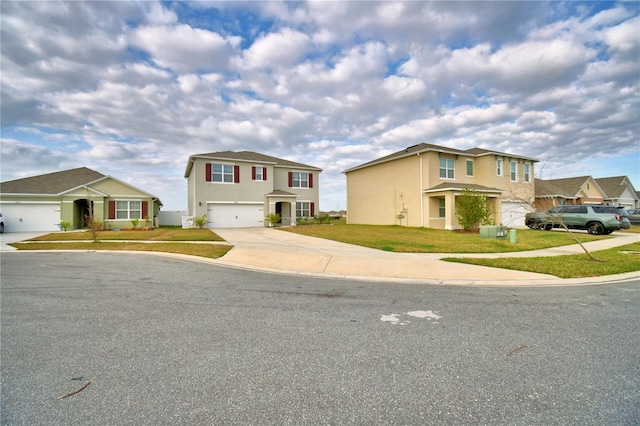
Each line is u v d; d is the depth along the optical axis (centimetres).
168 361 312
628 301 543
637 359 315
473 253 1091
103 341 365
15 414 224
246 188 2594
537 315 464
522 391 256
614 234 1808
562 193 3033
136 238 1680
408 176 2381
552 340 367
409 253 1090
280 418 221
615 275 755
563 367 299
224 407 234
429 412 228
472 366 302
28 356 324
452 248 1193
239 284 684
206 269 869
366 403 240
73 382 271
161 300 549
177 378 278
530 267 832
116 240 1587
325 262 937
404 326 418
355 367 300
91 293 598
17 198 2155
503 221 2500
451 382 271
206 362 310
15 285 664
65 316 458
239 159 2552
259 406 236
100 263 962
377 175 2675
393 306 515
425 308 504
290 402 241
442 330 402
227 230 2169
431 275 776
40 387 262
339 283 701
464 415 224
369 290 633
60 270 841
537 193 2802
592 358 318
